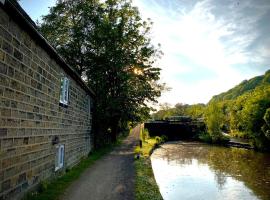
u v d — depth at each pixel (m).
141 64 30.67
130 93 30.06
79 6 29.83
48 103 10.28
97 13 30.02
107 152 24.00
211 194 15.11
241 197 14.79
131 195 9.94
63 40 30.75
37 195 8.92
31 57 8.46
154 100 32.09
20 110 7.75
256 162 26.42
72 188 10.47
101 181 12.02
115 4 30.67
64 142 12.98
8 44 6.91
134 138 44.41
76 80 15.18
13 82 7.25
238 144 41.88
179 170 21.42
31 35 8.28
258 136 37.59
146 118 33.75
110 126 33.16
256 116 39.16
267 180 18.67
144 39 31.58
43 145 9.85
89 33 29.09
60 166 12.27
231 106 71.50
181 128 55.44
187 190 15.68
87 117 20.31
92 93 20.88
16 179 7.62
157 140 42.16
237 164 25.06
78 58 29.41
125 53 29.19
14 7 6.55
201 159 27.59
